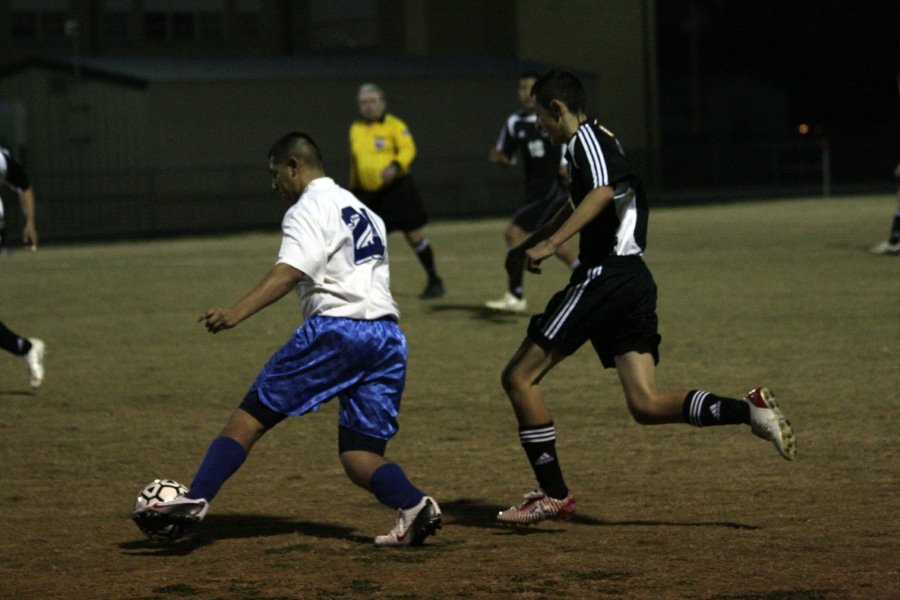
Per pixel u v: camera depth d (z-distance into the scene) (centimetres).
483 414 2634
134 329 4112
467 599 1398
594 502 1903
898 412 2528
